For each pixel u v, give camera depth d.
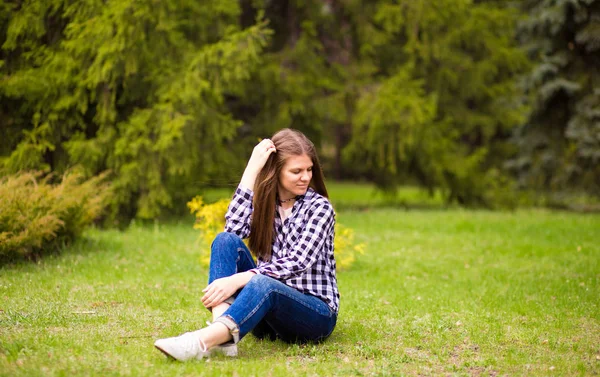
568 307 5.21
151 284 5.91
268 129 13.05
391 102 12.57
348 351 3.81
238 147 12.74
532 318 4.85
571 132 14.81
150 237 8.94
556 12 14.52
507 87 15.56
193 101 10.03
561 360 3.71
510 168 16.39
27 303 4.84
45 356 3.38
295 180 3.77
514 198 14.92
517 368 3.54
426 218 12.03
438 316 4.82
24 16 9.60
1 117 10.16
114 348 3.63
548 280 6.46
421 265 7.45
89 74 9.54
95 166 10.08
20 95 9.66
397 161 14.35
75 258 7.06
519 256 8.16
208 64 10.24
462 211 13.95
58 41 10.20
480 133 16.62
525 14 15.60
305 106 13.24
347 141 15.66
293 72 13.06
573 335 4.34
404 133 12.83
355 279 6.53
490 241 9.39
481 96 15.12
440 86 14.67
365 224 11.05
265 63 12.87
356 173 25.38
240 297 3.45
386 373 3.33
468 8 14.30
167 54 10.41
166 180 10.69
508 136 17.70
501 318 4.83
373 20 14.16
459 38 14.25
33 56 10.04
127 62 9.62
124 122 10.16
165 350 3.31
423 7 13.39
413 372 3.43
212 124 10.55
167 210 11.55
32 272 6.23
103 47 9.30
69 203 7.12
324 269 3.84
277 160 3.80
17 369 3.11
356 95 13.48
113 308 4.82
